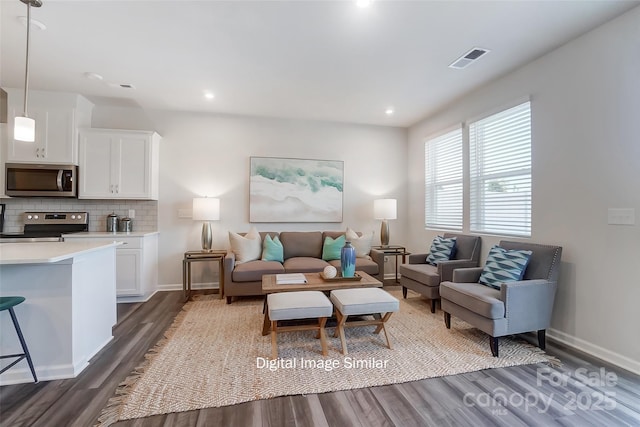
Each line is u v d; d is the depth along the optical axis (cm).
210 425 156
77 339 207
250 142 452
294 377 200
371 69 301
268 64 291
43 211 393
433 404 174
